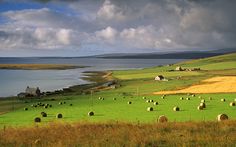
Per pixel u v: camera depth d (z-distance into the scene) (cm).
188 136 2186
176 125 2653
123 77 16738
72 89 12812
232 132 2336
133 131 2417
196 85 10581
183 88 10081
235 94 7956
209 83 10844
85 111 5644
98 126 2717
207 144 1931
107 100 7900
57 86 15100
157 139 2095
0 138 2347
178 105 5981
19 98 10094
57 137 2331
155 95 8738
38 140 2191
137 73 18738
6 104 8262
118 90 10862
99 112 5375
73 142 2106
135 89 10800
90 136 2302
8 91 13412
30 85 15700
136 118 4097
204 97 7469
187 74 15588
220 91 8781
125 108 5862
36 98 9831
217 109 5138
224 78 12044
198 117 4206
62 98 9256
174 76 14800
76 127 2677
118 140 2105
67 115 5150
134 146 1934
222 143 1928
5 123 4391
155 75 16312
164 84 11594
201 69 18800
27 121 4562
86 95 9831
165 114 4694
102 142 2062
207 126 2612
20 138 2336
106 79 17200
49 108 6706
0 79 19200
